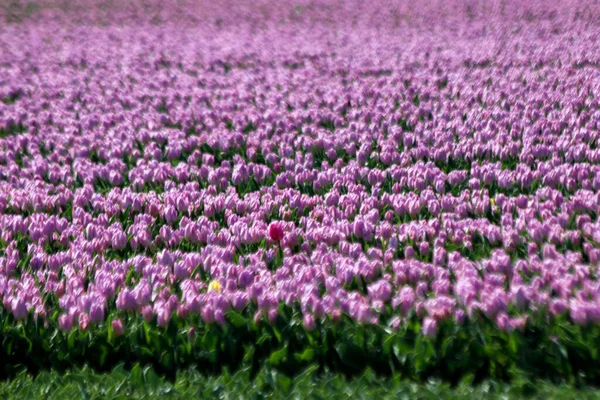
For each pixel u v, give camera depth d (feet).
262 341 26.81
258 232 35.86
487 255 33.78
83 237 37.65
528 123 54.60
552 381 24.84
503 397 23.16
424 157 48.67
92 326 28.30
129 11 139.85
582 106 58.59
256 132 56.85
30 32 120.57
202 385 24.35
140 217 39.52
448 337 25.84
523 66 75.87
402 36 101.45
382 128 56.13
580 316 25.84
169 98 70.23
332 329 26.71
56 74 85.30
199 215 41.22
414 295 28.71
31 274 33.88
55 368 27.30
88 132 59.82
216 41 104.27
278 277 30.76
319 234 35.53
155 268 32.45
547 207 38.14
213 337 26.96
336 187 43.27
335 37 103.45
